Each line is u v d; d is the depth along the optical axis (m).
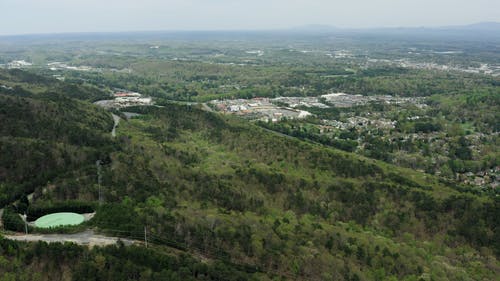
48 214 129.25
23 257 97.62
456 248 143.00
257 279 105.31
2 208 132.50
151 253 104.88
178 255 109.75
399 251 131.88
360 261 124.12
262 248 119.81
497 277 126.25
